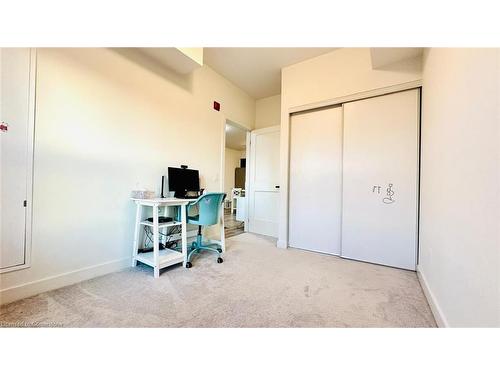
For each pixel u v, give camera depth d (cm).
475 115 89
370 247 241
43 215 157
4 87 138
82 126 178
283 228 305
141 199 205
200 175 305
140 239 226
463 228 98
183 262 220
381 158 235
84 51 179
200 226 270
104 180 194
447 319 115
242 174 841
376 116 239
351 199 253
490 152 76
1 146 138
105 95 194
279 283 183
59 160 164
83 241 179
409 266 219
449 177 121
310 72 284
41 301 144
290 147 309
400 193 225
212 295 159
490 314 74
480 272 81
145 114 229
